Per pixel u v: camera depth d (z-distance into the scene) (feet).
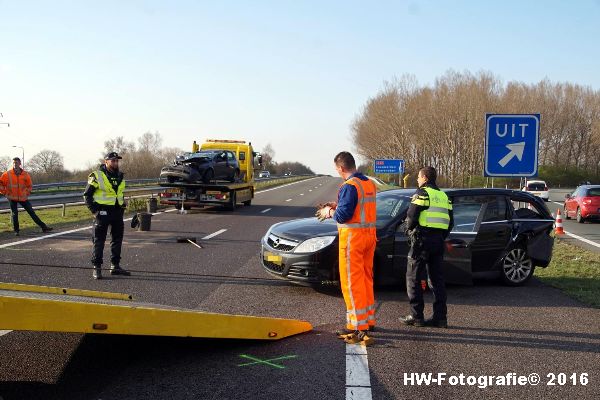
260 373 15.08
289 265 24.32
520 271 28.02
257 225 54.70
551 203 123.34
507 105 230.89
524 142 33.58
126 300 19.26
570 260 36.76
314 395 13.64
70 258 32.91
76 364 15.49
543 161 299.17
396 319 21.20
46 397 13.21
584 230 63.00
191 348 17.12
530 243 28.09
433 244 19.86
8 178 41.78
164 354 16.52
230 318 16.81
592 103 294.87
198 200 67.77
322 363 15.99
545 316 21.93
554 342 18.56
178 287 25.81
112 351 16.69
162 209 72.90
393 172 170.71
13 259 31.94
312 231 24.82
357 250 18.15
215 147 83.56
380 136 273.75
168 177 67.36
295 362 16.03
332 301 23.71
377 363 16.16
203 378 14.62
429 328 19.99
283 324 18.42
